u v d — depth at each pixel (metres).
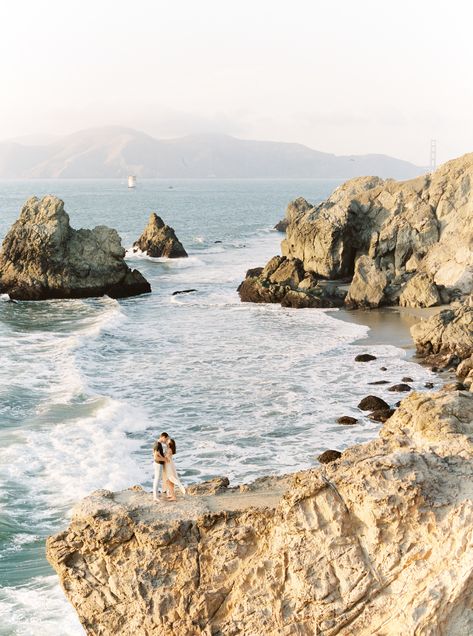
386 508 14.92
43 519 27.95
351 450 17.56
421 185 84.62
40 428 36.88
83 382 44.47
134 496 18.83
